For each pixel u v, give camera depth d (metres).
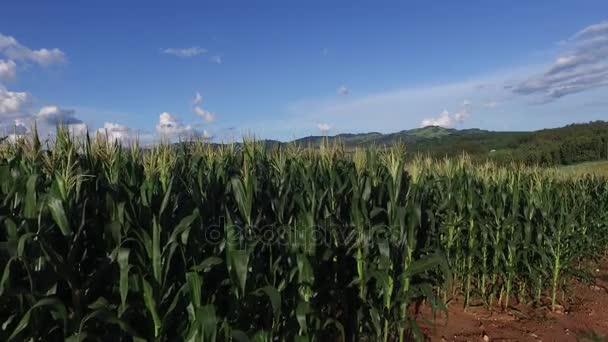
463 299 9.23
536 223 9.15
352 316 6.07
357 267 5.96
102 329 4.16
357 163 7.21
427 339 7.09
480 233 9.23
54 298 3.58
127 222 4.24
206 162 8.27
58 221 3.80
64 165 4.58
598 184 14.67
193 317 4.09
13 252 3.52
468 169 10.37
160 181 5.36
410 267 5.72
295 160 8.60
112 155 5.16
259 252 4.99
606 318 8.58
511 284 8.93
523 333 7.66
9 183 4.44
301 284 5.07
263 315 5.05
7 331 3.73
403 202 6.35
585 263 12.34
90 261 4.37
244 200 5.08
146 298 3.88
